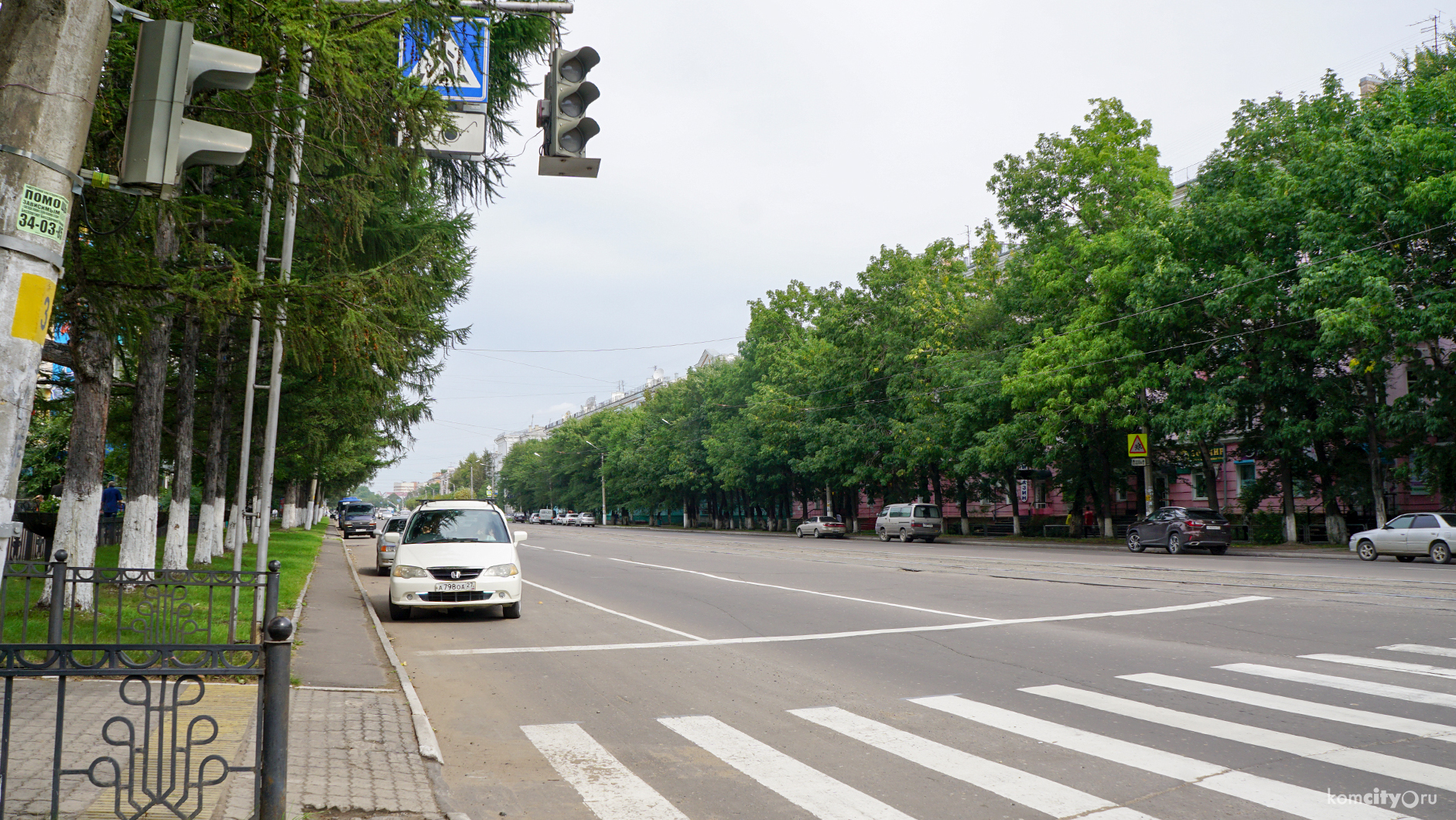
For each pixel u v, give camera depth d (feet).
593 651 33.96
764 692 26.14
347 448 107.24
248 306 24.00
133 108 14.07
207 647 12.16
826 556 89.56
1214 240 92.22
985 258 142.61
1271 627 34.99
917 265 144.36
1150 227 98.48
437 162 48.37
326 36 22.86
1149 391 108.78
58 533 36.04
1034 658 30.09
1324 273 77.41
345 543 136.87
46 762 16.75
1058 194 114.01
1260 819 14.82
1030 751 19.24
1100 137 111.34
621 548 116.47
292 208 40.42
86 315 25.95
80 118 12.66
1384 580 51.08
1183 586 50.52
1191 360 93.71
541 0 27.12
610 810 16.17
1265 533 101.24
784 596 51.70
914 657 31.14
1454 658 28.04
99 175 13.62
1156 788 16.55
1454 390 79.41
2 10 12.36
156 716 20.66
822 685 26.84
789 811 15.92
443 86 28.09
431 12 25.53
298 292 23.32
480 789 17.47
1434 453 83.87
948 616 41.14
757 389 186.19
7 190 11.78
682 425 232.94
